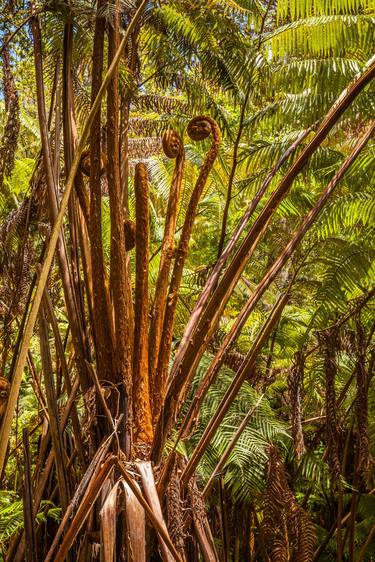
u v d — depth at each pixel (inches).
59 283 146.9
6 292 134.5
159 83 145.4
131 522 79.5
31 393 211.9
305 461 155.9
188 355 92.3
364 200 162.1
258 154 169.8
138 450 92.4
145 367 96.5
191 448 145.9
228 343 101.3
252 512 163.5
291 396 127.6
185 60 139.3
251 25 161.0
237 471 144.1
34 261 134.8
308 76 149.0
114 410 92.9
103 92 82.0
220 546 154.5
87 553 91.7
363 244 171.5
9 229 126.3
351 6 146.4
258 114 153.9
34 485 119.3
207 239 212.7
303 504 163.8
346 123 164.6
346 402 177.3
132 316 100.3
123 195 114.7
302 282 187.0
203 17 131.0
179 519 87.5
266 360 195.8
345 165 104.2
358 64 150.9
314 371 165.0
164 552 84.4
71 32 104.4
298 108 153.1
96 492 81.0
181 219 223.0
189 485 97.1
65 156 103.7
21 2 125.3
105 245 172.4
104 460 87.9
